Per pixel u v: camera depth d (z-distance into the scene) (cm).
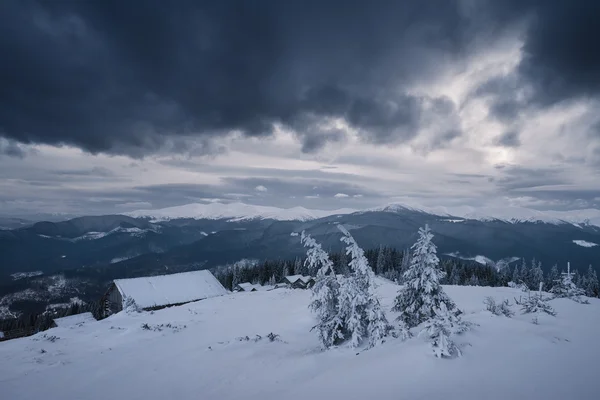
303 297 3641
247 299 3809
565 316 1466
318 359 1262
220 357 1432
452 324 1065
